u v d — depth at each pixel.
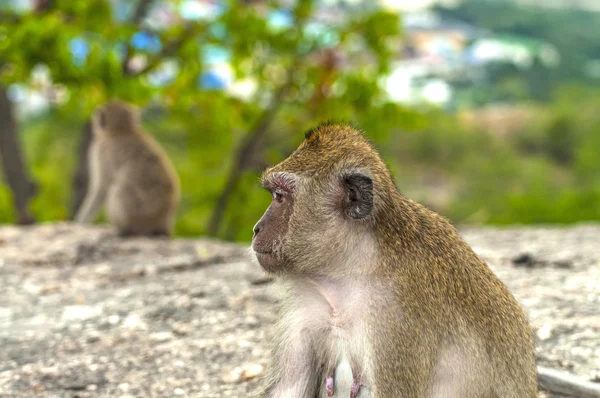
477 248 2.04
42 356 1.43
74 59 2.96
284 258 1.11
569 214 3.81
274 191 1.12
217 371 1.36
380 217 1.08
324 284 1.11
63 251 2.04
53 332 1.52
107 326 1.54
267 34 3.34
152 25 3.51
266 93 3.62
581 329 1.43
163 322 1.55
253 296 1.63
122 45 3.29
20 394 1.31
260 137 3.72
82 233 2.38
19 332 1.52
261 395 1.14
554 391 1.24
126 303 1.64
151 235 2.44
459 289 1.09
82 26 3.20
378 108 3.40
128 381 1.34
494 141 11.53
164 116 3.76
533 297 1.57
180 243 2.21
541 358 1.34
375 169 1.10
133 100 3.02
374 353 1.06
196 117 3.65
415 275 1.07
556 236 2.21
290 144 3.79
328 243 1.09
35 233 2.36
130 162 2.46
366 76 3.42
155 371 1.37
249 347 1.43
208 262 1.95
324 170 1.10
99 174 2.53
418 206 1.15
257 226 1.12
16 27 3.02
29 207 3.62
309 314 1.12
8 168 3.50
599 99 12.76
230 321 1.53
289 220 1.11
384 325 1.06
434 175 10.23
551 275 1.72
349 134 1.14
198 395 1.30
